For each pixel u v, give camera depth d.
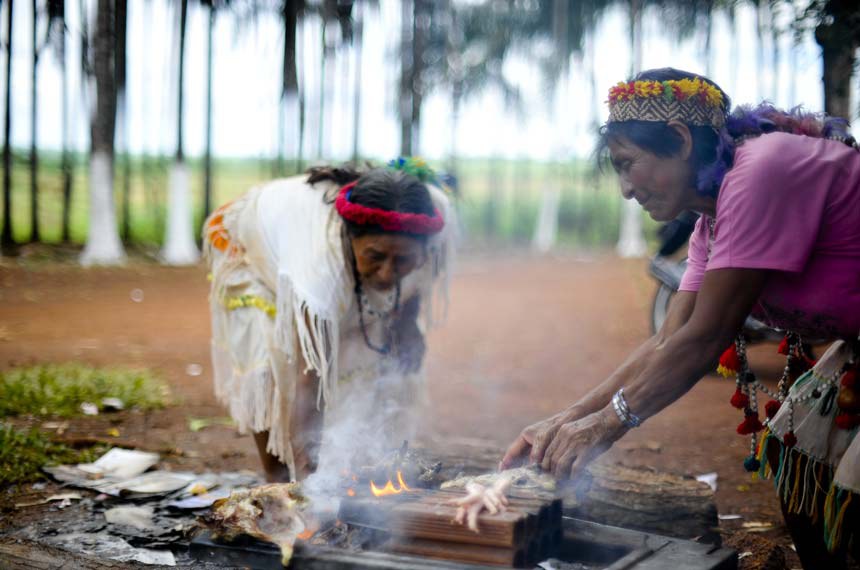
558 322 10.80
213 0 16.72
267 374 3.39
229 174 29.92
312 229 3.24
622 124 2.37
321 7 19.03
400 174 3.12
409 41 21.64
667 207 2.40
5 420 4.92
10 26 15.26
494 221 26.03
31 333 8.81
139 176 25.25
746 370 2.62
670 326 2.58
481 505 2.40
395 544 2.48
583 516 3.18
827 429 2.54
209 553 2.55
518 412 6.04
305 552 2.43
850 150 2.30
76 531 3.23
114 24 16.39
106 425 5.00
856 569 3.21
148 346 8.29
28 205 20.84
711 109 2.32
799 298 2.35
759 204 2.21
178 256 16.16
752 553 3.14
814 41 4.79
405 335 3.57
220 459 4.41
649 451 4.99
